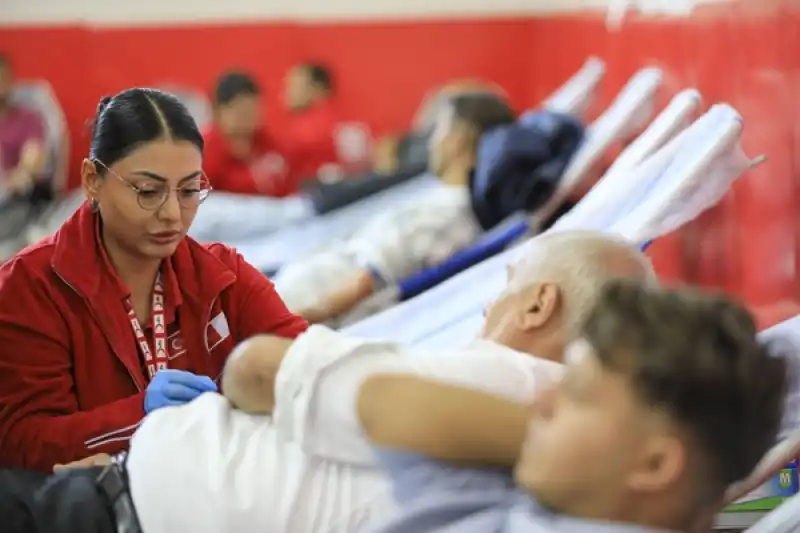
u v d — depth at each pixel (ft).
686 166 6.88
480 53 18.35
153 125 4.85
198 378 4.70
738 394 3.11
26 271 4.96
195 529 3.74
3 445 4.89
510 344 4.10
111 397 5.09
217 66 18.10
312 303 9.14
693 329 3.15
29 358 4.92
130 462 3.98
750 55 9.14
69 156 17.83
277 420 3.84
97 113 5.05
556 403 3.35
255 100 16.63
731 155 6.88
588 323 3.33
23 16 17.78
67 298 5.01
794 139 8.53
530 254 4.25
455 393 3.63
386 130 18.38
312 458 3.82
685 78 10.52
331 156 17.60
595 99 13.51
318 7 18.38
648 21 11.64
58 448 4.77
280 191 17.01
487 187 9.78
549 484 3.26
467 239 9.79
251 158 16.88
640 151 7.70
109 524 3.88
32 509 3.98
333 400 3.72
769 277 8.91
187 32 17.98
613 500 3.20
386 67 18.31
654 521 3.22
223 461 3.84
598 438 3.17
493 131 10.02
